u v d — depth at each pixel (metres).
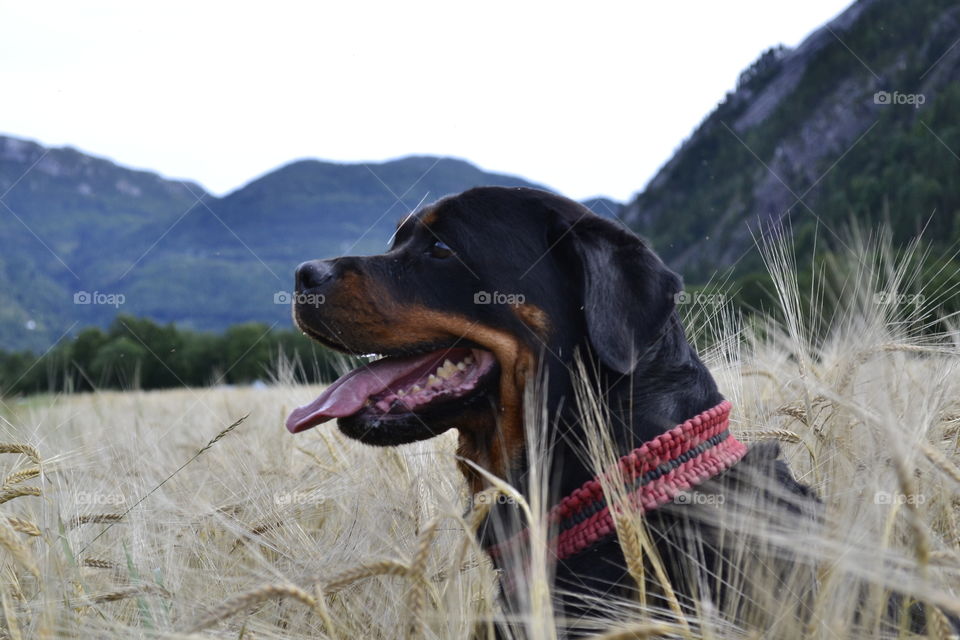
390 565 2.00
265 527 3.32
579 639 2.65
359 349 3.28
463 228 3.22
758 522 2.25
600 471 2.45
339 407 3.24
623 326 2.93
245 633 2.54
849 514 2.12
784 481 2.89
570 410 3.06
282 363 6.25
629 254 3.08
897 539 2.32
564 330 3.11
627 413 2.92
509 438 3.17
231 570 3.19
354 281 3.28
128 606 3.02
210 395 8.63
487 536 3.08
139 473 4.24
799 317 3.78
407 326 3.22
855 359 3.10
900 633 2.00
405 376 3.31
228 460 4.38
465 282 3.18
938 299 3.49
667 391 2.98
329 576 2.40
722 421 2.97
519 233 3.17
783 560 2.32
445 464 3.93
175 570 3.05
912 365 3.44
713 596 2.45
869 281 3.18
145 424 6.04
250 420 6.39
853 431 3.07
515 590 2.60
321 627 2.79
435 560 3.09
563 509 2.82
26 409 6.59
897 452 1.75
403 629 2.62
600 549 2.74
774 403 3.89
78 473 4.07
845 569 1.88
